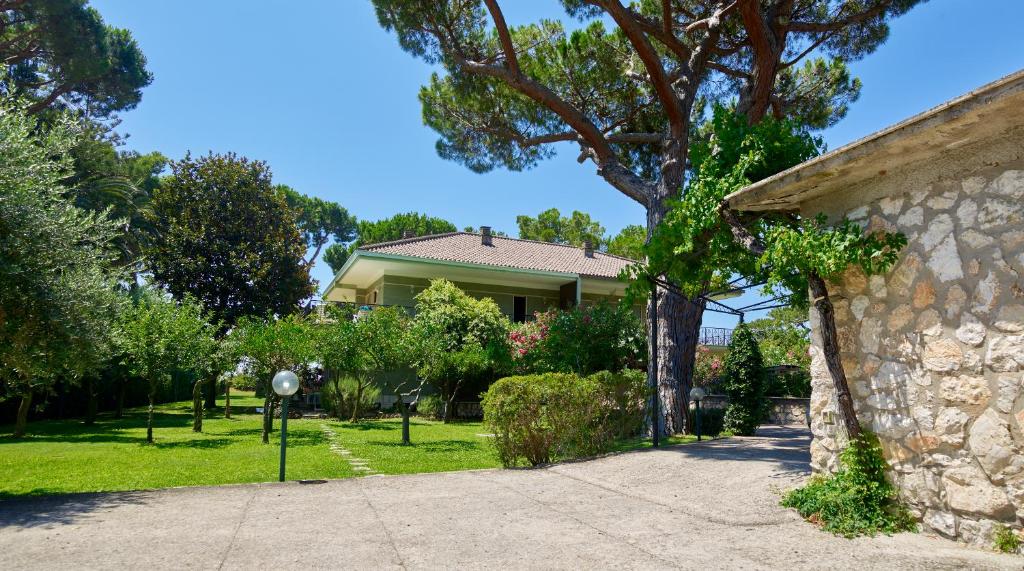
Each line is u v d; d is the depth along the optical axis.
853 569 3.64
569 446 8.85
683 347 12.38
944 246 4.26
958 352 4.12
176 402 31.48
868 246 4.64
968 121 3.75
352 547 4.21
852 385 4.98
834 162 4.56
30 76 25.14
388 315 17.09
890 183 4.68
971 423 4.02
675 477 6.86
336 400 19.78
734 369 13.09
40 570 3.66
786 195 5.39
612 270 27.73
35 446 12.20
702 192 6.47
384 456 10.21
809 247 4.92
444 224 42.41
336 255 45.69
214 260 26.88
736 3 10.80
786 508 5.19
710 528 4.73
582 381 9.14
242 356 14.71
